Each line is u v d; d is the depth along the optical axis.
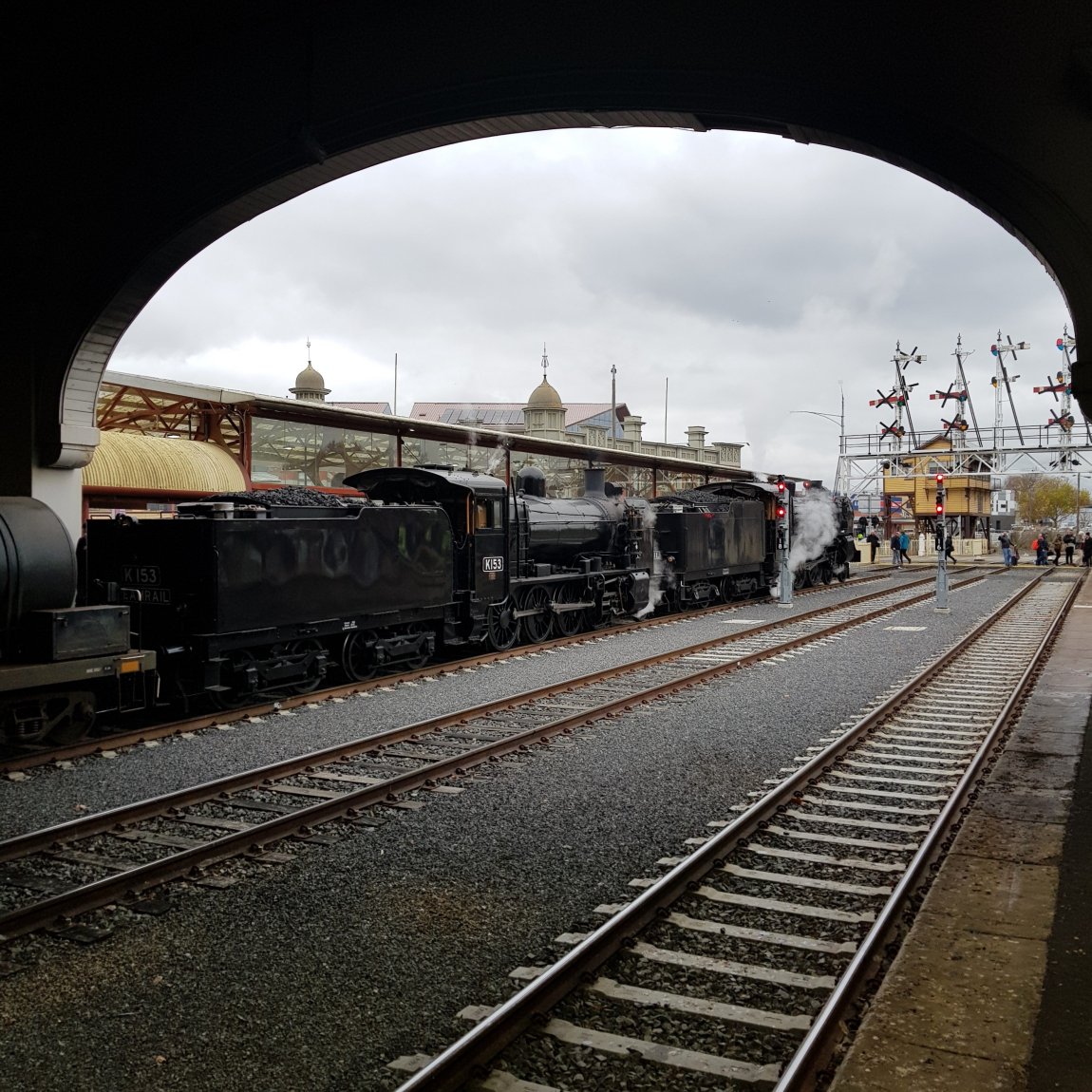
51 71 11.89
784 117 8.81
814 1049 3.76
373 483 15.88
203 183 11.36
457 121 10.12
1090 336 7.71
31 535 8.95
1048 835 6.63
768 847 6.52
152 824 6.93
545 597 17.67
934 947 4.82
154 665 9.80
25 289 12.30
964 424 48.22
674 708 11.08
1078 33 7.71
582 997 4.43
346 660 12.88
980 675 13.47
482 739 9.55
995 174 7.97
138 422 20.09
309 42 10.70
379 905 5.53
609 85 9.45
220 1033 4.15
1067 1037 3.90
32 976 4.66
